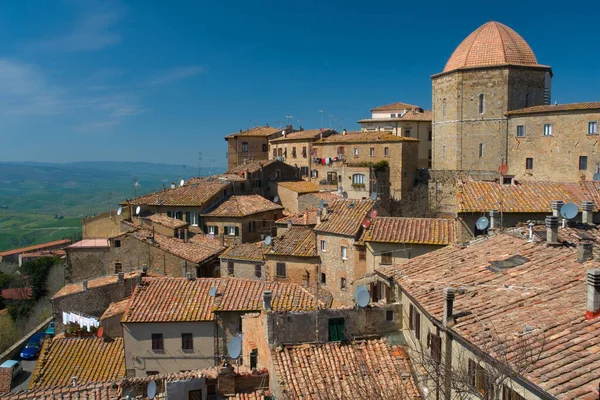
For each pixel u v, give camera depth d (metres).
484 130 78.88
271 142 108.56
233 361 33.75
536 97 78.94
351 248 46.47
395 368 22.41
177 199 71.62
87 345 39.03
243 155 111.38
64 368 36.50
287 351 23.05
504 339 16.92
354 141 89.19
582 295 18.75
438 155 85.31
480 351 16.75
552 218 24.39
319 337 23.81
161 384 24.58
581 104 70.62
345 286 47.41
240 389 23.58
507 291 20.73
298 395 20.80
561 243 24.52
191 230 69.50
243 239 68.31
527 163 74.75
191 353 35.38
